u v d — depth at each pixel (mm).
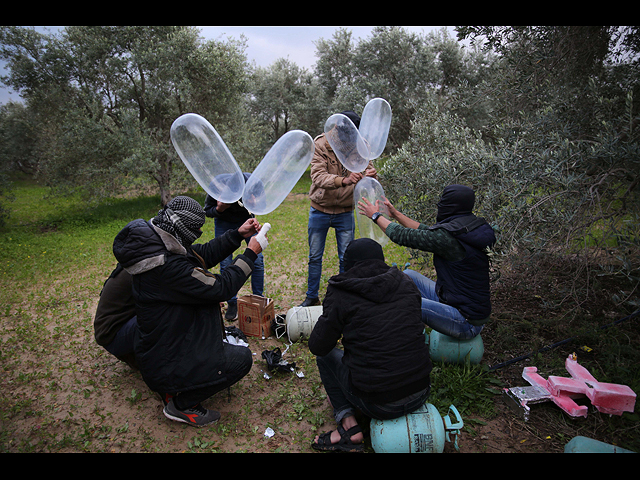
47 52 11469
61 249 8016
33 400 2924
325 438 2340
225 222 3777
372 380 2070
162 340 2367
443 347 2924
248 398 2861
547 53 4207
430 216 4199
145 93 12547
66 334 3961
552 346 3236
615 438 2324
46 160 12555
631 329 3412
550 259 3688
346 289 2211
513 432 2422
